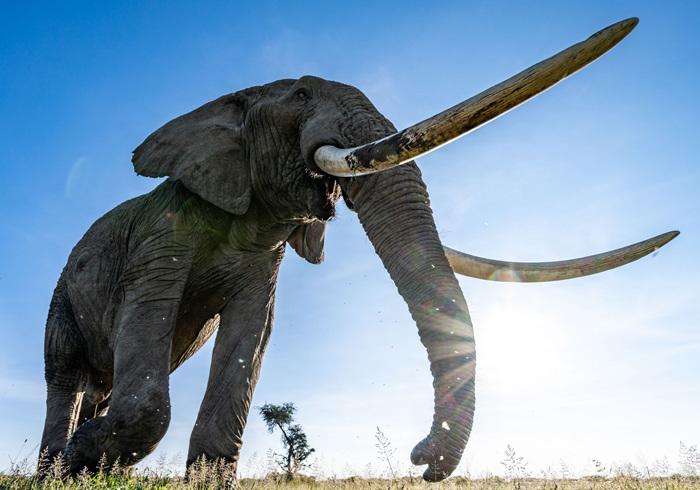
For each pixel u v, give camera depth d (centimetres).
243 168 860
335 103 804
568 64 504
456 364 593
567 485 730
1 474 672
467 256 809
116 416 739
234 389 851
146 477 734
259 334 891
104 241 960
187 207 859
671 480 699
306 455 2595
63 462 738
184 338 917
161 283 825
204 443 822
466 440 558
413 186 710
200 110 914
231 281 895
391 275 680
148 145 910
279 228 879
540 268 775
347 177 736
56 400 977
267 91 893
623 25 484
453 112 586
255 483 912
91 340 964
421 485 782
